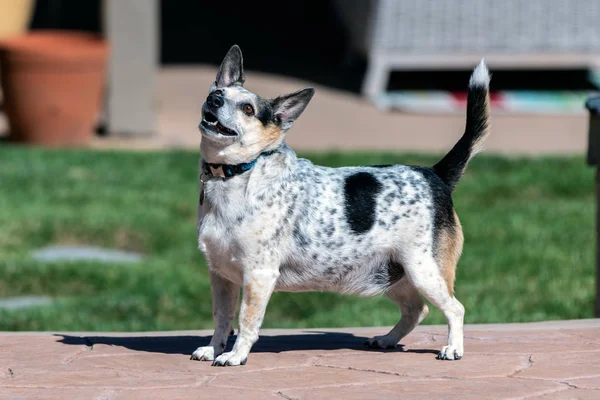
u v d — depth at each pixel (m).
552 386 6.53
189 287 12.99
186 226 15.67
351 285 7.59
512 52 24.89
